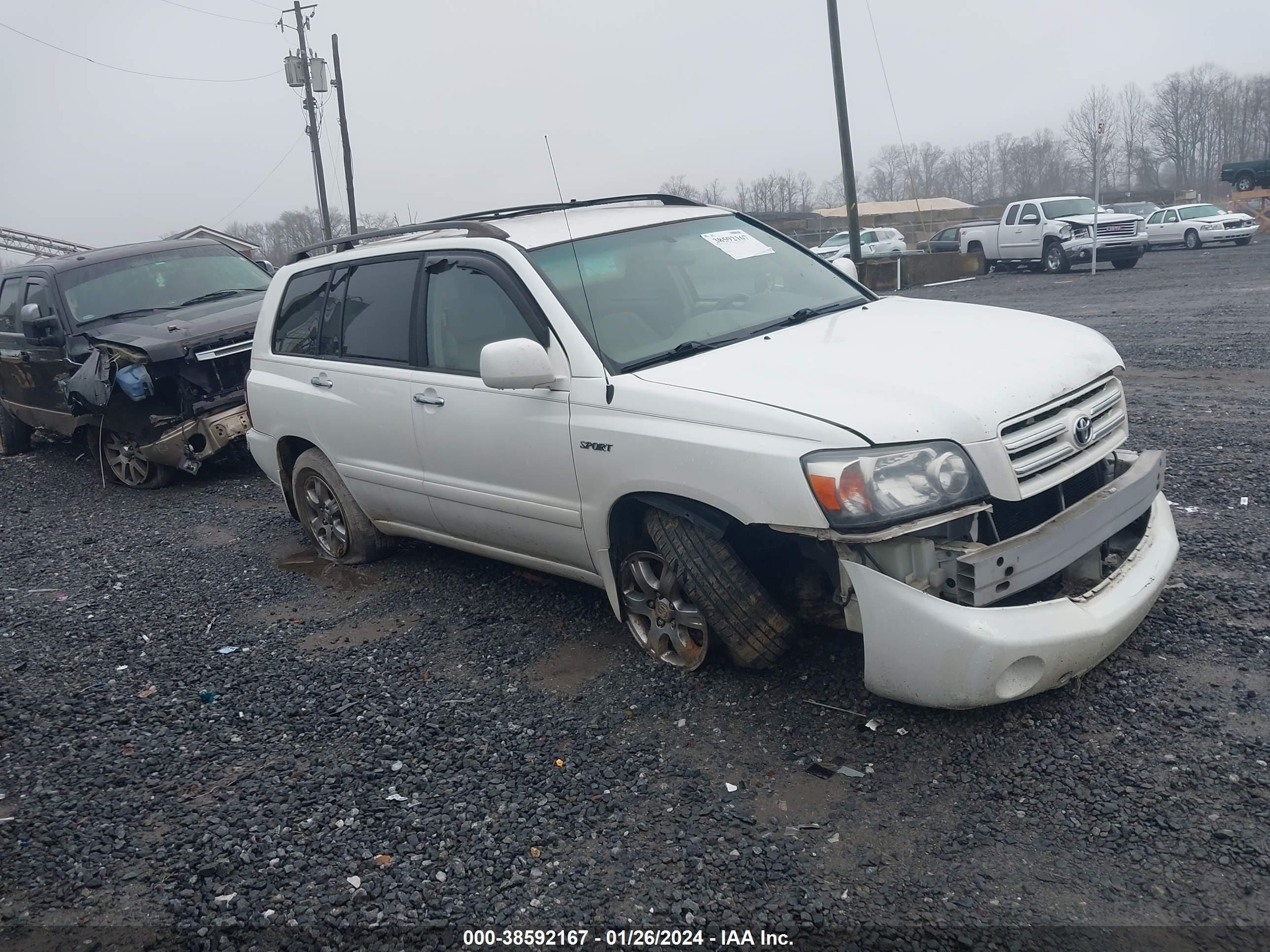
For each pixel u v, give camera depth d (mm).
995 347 3775
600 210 5215
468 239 4797
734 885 2896
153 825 3520
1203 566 4652
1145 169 86750
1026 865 2840
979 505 3303
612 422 3953
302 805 3539
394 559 6152
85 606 5957
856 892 2816
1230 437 6957
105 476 9570
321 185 39250
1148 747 3287
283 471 6324
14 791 3830
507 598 5320
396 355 5145
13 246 50188
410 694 4332
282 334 6121
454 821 3350
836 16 22953
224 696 4527
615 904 2875
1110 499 3551
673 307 4441
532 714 4031
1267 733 3279
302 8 37469
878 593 3318
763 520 3461
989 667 3186
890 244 34969
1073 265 26891
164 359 8266
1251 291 15867
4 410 11242
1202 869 2736
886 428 3297
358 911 2953
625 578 4293
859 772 3357
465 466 4754
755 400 3572
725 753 3568
